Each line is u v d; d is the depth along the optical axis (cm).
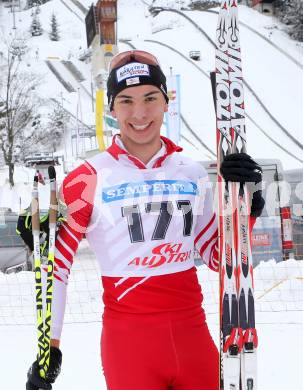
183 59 5216
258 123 3797
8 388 350
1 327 479
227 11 218
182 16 6662
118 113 199
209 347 192
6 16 8494
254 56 5147
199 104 4166
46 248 195
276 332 444
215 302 532
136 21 7556
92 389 345
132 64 197
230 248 198
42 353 183
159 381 184
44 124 3731
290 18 6022
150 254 188
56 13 8306
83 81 5284
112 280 191
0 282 609
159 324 184
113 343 187
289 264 623
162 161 199
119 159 196
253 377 190
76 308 529
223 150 210
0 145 3014
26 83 3966
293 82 4594
